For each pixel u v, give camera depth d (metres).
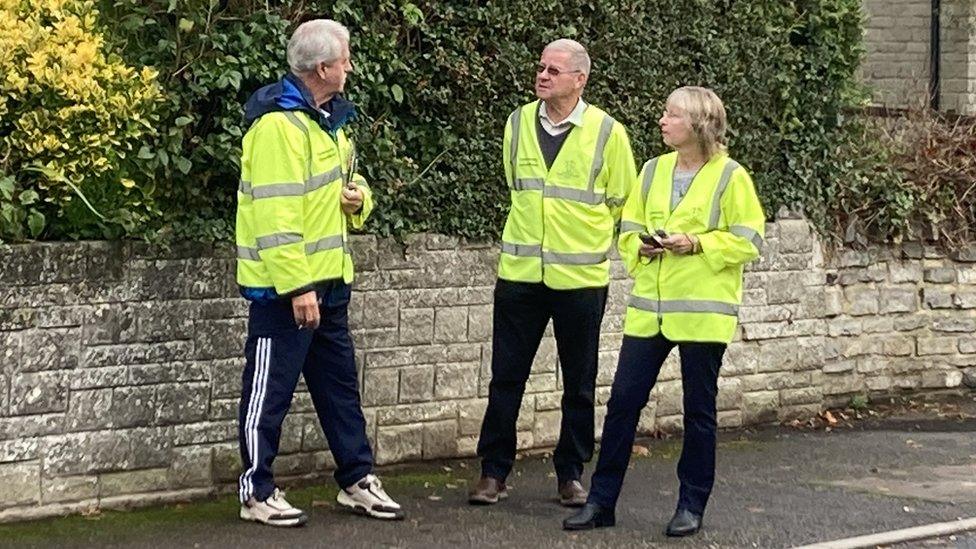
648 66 9.02
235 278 7.30
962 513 7.25
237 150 7.21
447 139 8.19
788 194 9.85
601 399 8.95
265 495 6.70
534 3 8.41
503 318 7.29
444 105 8.20
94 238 6.91
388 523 6.85
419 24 8.02
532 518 7.03
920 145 10.88
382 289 7.95
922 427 9.87
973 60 13.06
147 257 7.01
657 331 6.70
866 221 10.45
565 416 7.30
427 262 8.12
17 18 6.73
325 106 6.69
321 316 6.77
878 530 6.88
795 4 9.79
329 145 6.65
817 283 10.06
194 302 7.16
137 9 7.04
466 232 8.24
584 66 7.16
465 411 8.31
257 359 6.63
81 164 6.71
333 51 6.55
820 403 10.12
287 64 7.39
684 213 6.67
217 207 7.34
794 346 9.95
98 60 6.74
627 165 7.27
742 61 9.50
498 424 7.31
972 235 11.01
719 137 6.73
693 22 9.20
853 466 8.46
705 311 6.60
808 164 9.95
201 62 7.18
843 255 10.30
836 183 10.20
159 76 7.11
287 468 7.59
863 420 10.12
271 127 6.43
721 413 9.59
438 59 8.08
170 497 7.12
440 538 6.58
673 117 6.68
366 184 7.30
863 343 10.45
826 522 7.02
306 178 6.54
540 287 7.20
